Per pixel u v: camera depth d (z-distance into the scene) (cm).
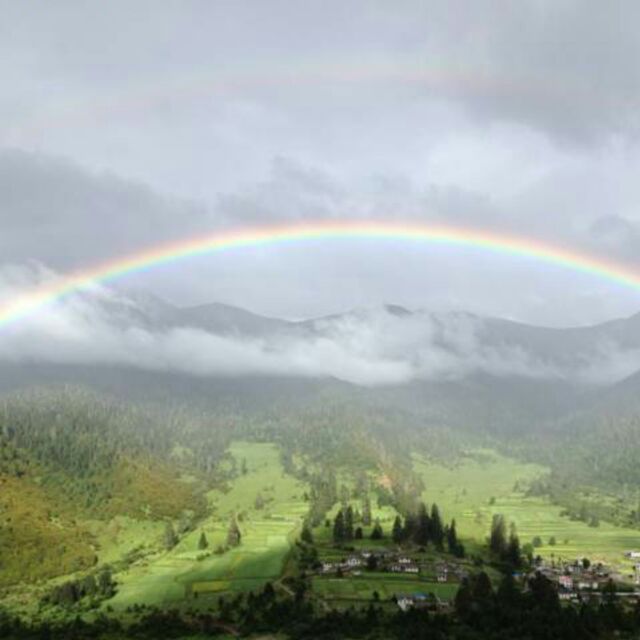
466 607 17088
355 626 16325
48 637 16500
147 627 16912
